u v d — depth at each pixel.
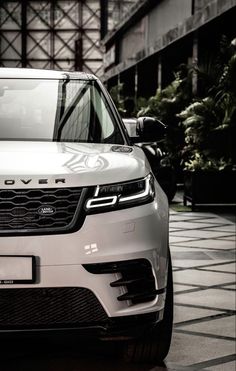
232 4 11.31
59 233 2.77
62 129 3.60
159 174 11.39
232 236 8.15
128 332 2.89
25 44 37.41
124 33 24.08
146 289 2.92
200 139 11.23
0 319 2.77
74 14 37.34
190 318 4.26
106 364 3.34
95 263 2.79
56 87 3.91
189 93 14.63
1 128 3.56
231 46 11.19
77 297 2.80
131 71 22.88
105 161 3.06
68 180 2.83
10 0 37.22
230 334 3.92
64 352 3.52
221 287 5.19
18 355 3.47
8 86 3.88
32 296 2.76
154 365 3.34
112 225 2.84
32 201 2.78
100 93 3.92
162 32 17.73
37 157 3.02
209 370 3.28
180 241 7.72
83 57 37.44
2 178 2.79
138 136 3.96
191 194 10.94
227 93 11.01
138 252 2.87
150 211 2.98
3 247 2.72
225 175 10.87
